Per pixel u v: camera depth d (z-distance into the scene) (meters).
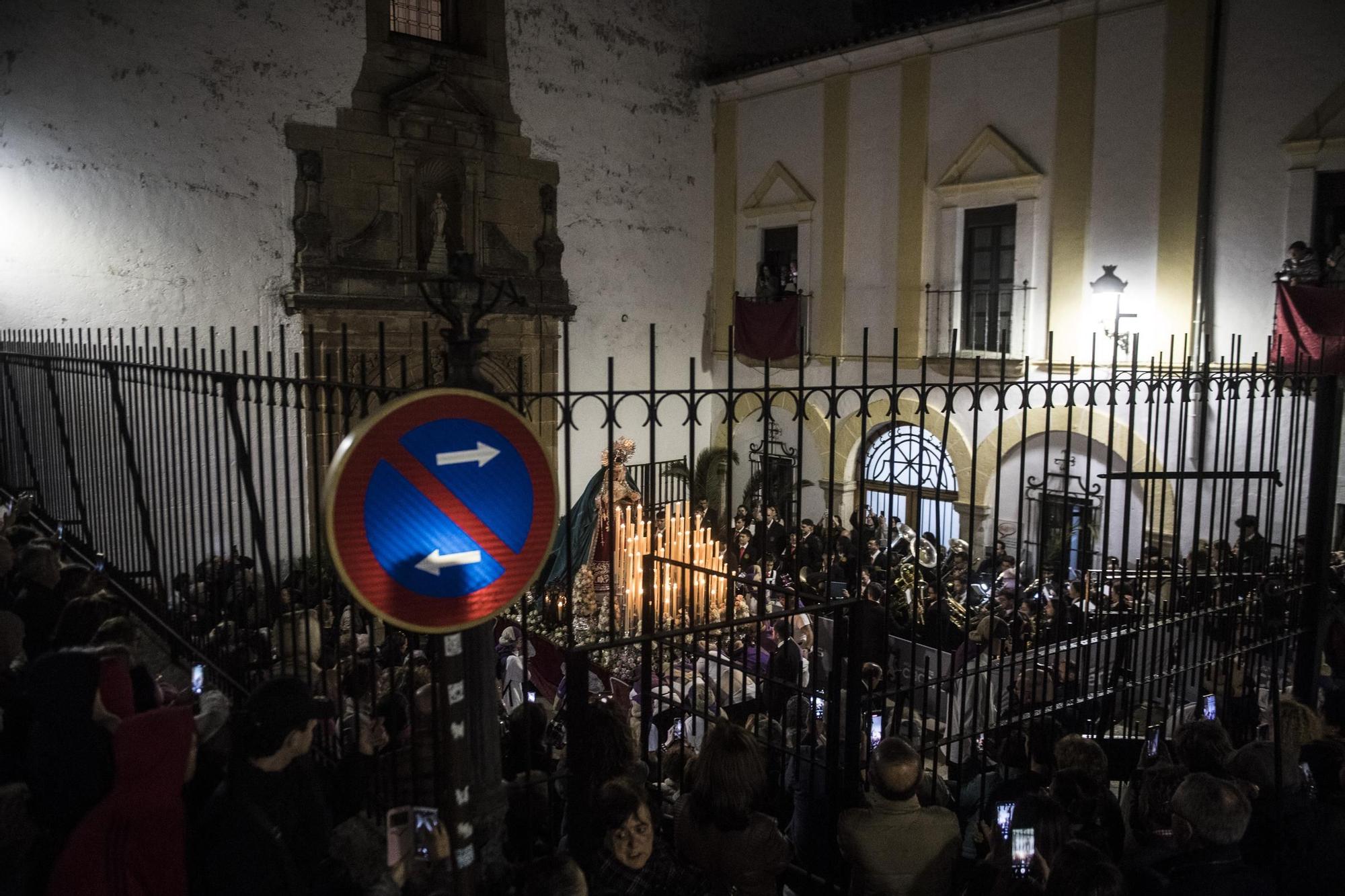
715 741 3.76
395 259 14.47
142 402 6.56
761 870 3.68
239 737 2.82
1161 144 12.66
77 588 5.32
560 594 9.97
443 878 2.86
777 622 7.41
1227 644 6.46
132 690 3.91
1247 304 12.19
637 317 17.97
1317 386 6.77
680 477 17.45
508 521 2.67
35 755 3.21
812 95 16.84
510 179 15.86
